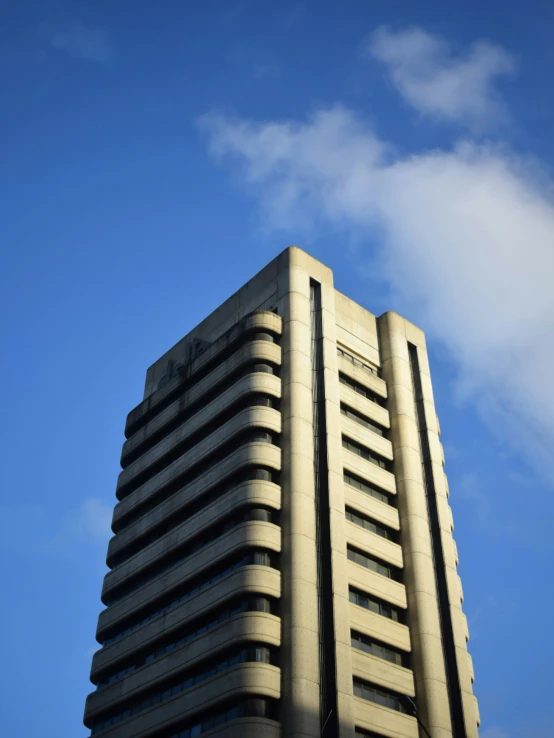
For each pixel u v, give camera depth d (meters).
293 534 66.38
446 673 71.19
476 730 69.62
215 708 61.12
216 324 90.19
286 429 72.38
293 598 63.41
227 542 67.38
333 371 78.69
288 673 60.41
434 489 81.69
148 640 70.88
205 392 80.75
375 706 64.38
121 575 78.94
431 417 87.50
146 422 90.19
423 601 72.81
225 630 63.22
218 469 72.75
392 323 90.75
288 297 80.81
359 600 70.00
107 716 72.75
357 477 76.31
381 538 74.56
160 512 78.00
